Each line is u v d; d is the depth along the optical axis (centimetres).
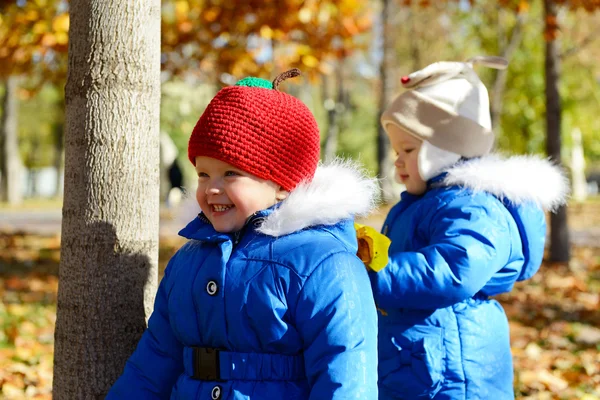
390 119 310
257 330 207
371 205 237
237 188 217
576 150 3284
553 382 479
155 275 280
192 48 959
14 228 1708
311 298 204
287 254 210
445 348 270
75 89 269
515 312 716
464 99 308
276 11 884
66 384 270
